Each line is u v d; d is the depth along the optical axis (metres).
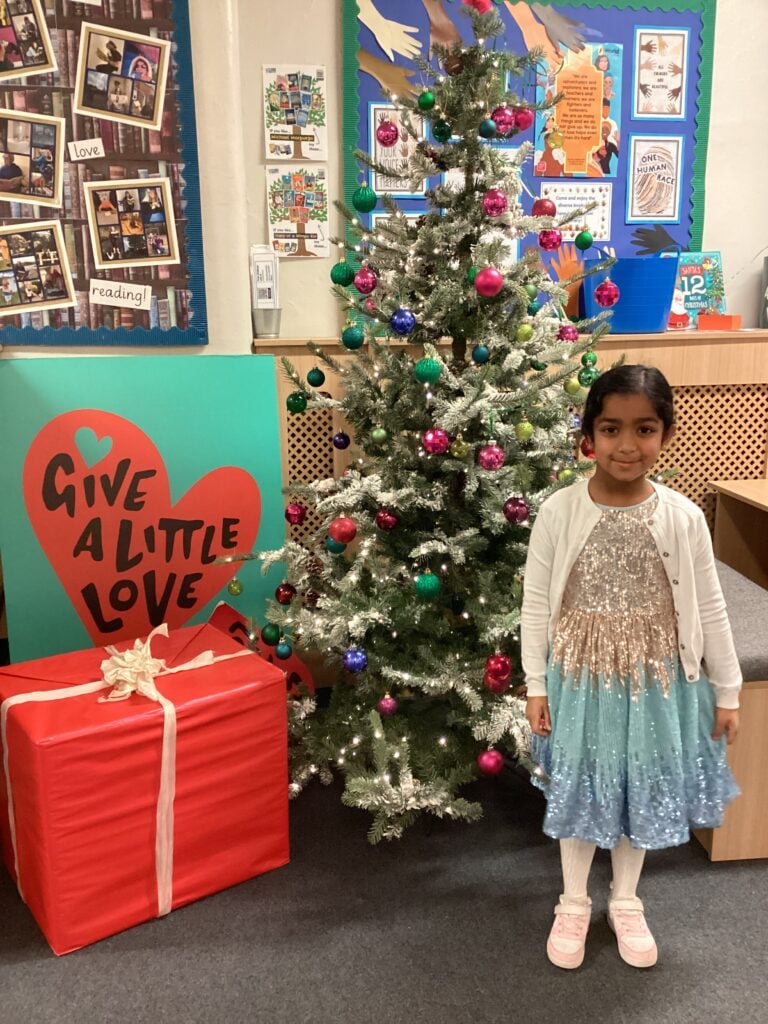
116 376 2.03
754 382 2.38
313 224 2.36
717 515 2.40
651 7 2.38
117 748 1.42
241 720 1.56
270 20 2.24
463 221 1.64
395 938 1.49
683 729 1.33
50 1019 1.32
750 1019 1.30
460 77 1.59
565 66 2.38
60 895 1.42
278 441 2.15
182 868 1.55
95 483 2.04
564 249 2.48
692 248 2.55
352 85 2.29
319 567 1.86
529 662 1.38
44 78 1.87
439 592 1.79
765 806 1.66
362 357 1.85
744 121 2.53
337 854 1.73
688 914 1.54
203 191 2.01
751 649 1.58
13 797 1.51
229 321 2.10
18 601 2.02
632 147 2.46
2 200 1.91
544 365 1.82
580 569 1.31
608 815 1.32
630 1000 1.34
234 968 1.42
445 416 1.56
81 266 1.98
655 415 1.21
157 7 1.89
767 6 2.46
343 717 1.91
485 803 1.91
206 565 2.13
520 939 1.48
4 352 1.99
